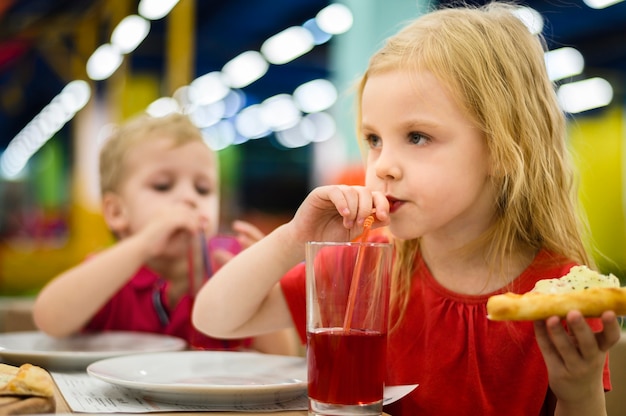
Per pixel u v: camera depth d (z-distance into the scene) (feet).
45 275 35.63
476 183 3.23
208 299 3.60
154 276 5.62
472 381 3.41
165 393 2.78
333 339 2.50
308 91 45.73
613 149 34.50
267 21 32.91
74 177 39.81
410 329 3.67
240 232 5.07
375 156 3.34
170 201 5.61
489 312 2.44
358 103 3.84
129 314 5.49
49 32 31.94
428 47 3.22
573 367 2.49
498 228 3.44
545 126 3.52
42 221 53.01
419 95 3.13
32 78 44.45
